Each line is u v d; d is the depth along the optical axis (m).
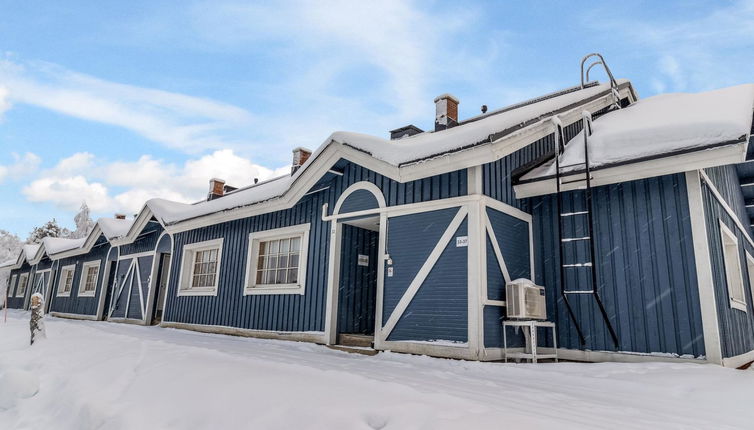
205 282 12.94
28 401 4.34
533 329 6.88
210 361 4.68
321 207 9.77
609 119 9.23
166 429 3.03
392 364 5.83
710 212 7.27
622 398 4.21
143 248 16.11
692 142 6.52
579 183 7.73
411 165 7.34
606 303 7.30
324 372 4.01
